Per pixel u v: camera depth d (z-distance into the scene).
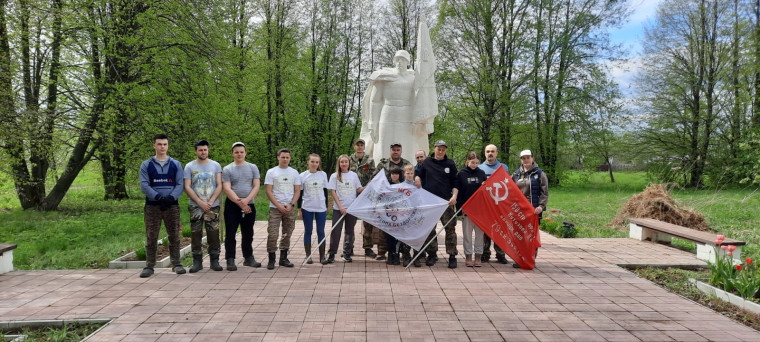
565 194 22.34
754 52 21.06
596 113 24.47
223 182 6.00
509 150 26.08
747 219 11.83
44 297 4.71
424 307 4.40
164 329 3.82
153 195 5.60
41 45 12.45
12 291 4.93
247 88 20.66
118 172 14.47
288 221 6.16
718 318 4.19
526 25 23.98
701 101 24.66
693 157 24.88
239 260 6.68
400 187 6.25
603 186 27.55
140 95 12.77
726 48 23.47
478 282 5.37
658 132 25.75
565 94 25.06
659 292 5.02
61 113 12.28
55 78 13.34
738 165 22.25
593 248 7.71
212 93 13.78
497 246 6.48
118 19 12.56
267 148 24.72
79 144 14.05
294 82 24.28
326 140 26.16
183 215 13.54
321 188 6.37
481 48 23.95
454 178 6.39
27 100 12.24
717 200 15.56
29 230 10.21
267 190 6.08
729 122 23.91
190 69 13.41
